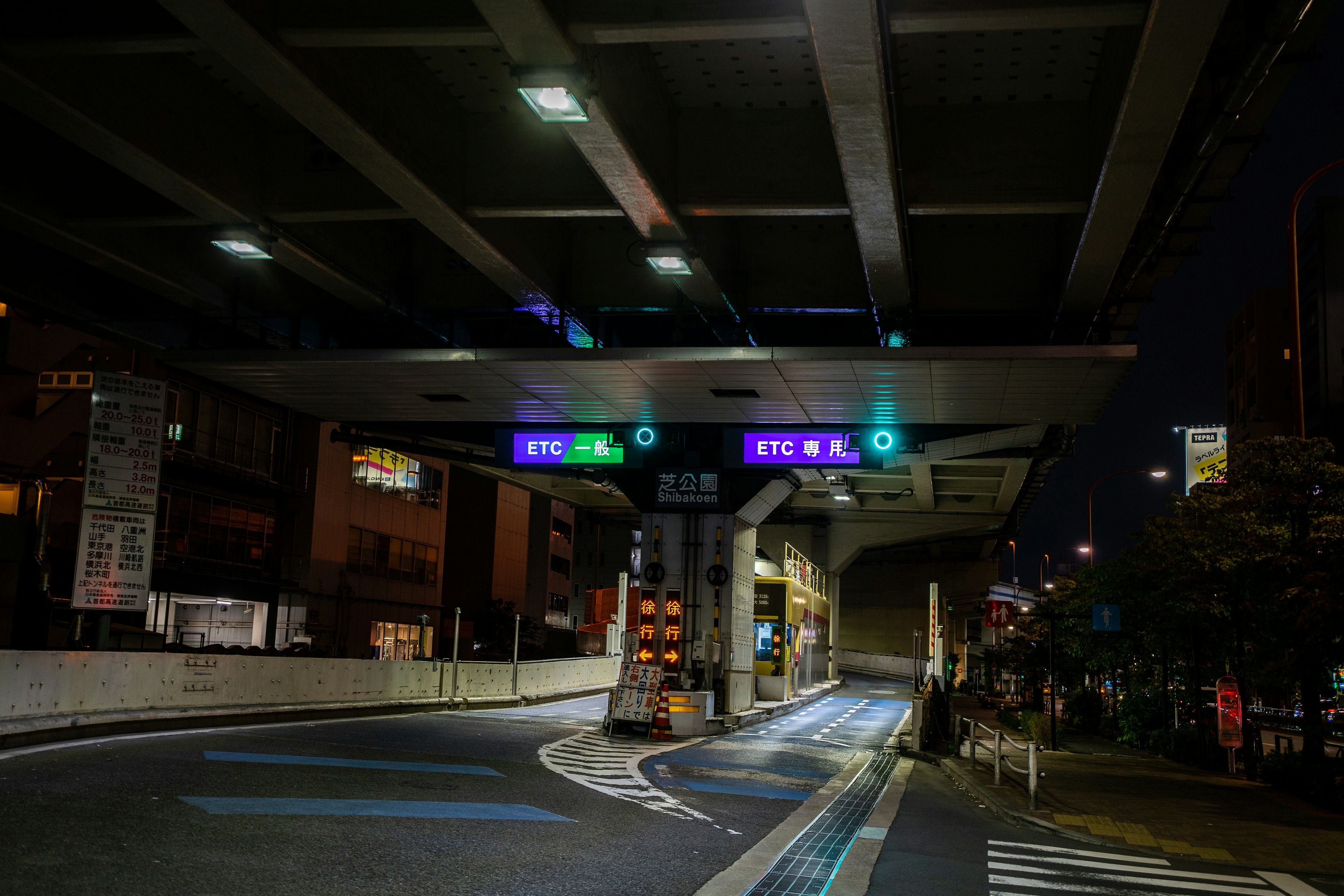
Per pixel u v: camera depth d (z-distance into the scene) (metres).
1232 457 18.83
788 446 23.20
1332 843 11.06
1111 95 12.06
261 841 7.99
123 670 15.95
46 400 34.62
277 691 20.56
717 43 13.03
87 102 12.05
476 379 20.02
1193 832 11.48
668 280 19.20
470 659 60.31
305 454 49.22
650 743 20.81
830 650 62.62
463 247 16.00
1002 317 18.92
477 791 11.92
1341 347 72.31
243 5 9.91
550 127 14.84
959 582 91.44
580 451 24.12
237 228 15.33
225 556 43.28
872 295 17.61
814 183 14.41
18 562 31.55
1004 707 46.66
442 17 10.43
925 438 23.36
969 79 13.62
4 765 10.84
